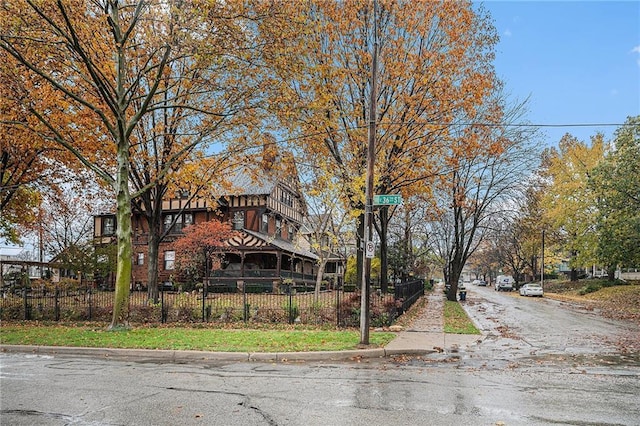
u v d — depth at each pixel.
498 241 64.75
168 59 18.38
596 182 33.12
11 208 29.75
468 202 36.25
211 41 16.52
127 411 6.85
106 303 21.73
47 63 20.17
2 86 20.03
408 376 9.62
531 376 9.66
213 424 6.21
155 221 26.00
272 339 14.29
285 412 6.78
